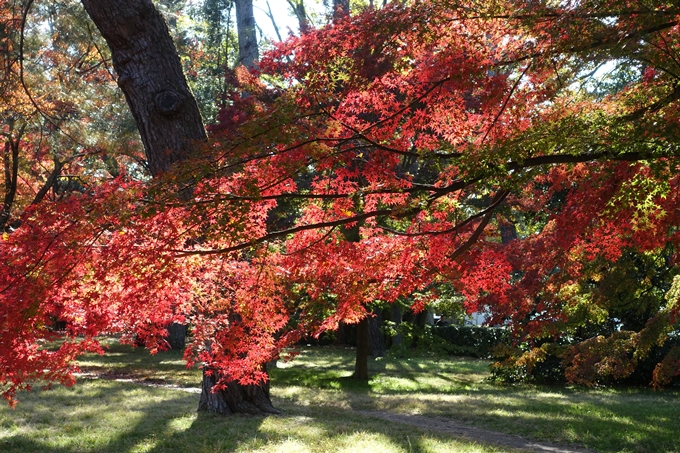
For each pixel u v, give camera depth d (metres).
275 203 5.39
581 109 5.55
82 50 17.48
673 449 8.22
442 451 7.71
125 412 10.22
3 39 14.03
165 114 7.89
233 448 7.83
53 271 4.01
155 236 4.43
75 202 4.08
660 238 5.86
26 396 11.61
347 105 4.93
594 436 8.97
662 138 4.27
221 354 5.99
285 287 6.04
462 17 4.50
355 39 4.48
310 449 7.76
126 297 4.71
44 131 15.66
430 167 6.14
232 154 4.26
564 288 8.82
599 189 5.29
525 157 4.48
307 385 15.81
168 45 8.19
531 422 10.01
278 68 4.69
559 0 4.37
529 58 4.66
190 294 5.41
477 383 17.19
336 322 6.26
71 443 7.95
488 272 6.16
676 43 4.53
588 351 11.24
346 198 5.41
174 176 4.15
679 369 9.99
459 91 4.94
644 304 11.54
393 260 5.79
